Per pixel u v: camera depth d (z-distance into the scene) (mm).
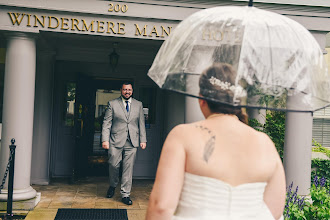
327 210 3789
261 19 1890
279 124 6281
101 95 10273
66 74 7645
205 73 1636
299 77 1842
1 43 6676
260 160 1476
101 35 5145
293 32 1895
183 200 1441
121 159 5875
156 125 7930
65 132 7672
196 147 1446
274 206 1563
